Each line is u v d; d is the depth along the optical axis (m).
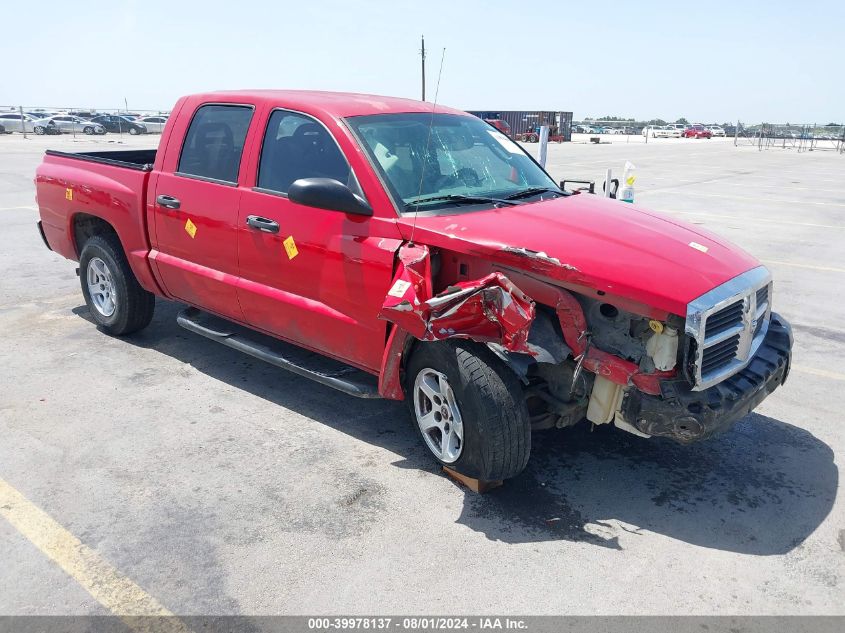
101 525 3.29
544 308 3.51
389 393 3.87
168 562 3.04
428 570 3.03
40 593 2.85
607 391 3.35
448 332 3.26
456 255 3.66
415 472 3.83
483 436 3.34
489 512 3.47
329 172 4.05
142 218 5.16
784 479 3.86
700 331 3.12
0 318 6.27
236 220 4.46
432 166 4.14
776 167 28.59
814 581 3.02
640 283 3.16
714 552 3.20
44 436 4.11
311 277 4.09
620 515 3.48
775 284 8.13
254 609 2.78
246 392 4.83
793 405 4.82
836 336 6.30
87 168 5.73
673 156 34.88
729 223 12.65
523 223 3.66
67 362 5.27
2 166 19.16
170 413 4.47
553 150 38.59
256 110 4.51
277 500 3.53
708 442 4.26
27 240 9.52
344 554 3.12
